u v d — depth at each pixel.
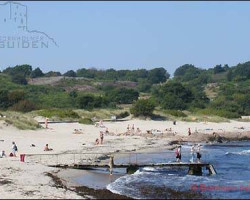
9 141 67.81
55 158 54.66
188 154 67.00
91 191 36.53
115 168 50.78
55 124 97.62
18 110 117.19
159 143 78.31
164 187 40.41
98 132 90.38
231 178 46.69
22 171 44.25
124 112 126.19
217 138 89.88
